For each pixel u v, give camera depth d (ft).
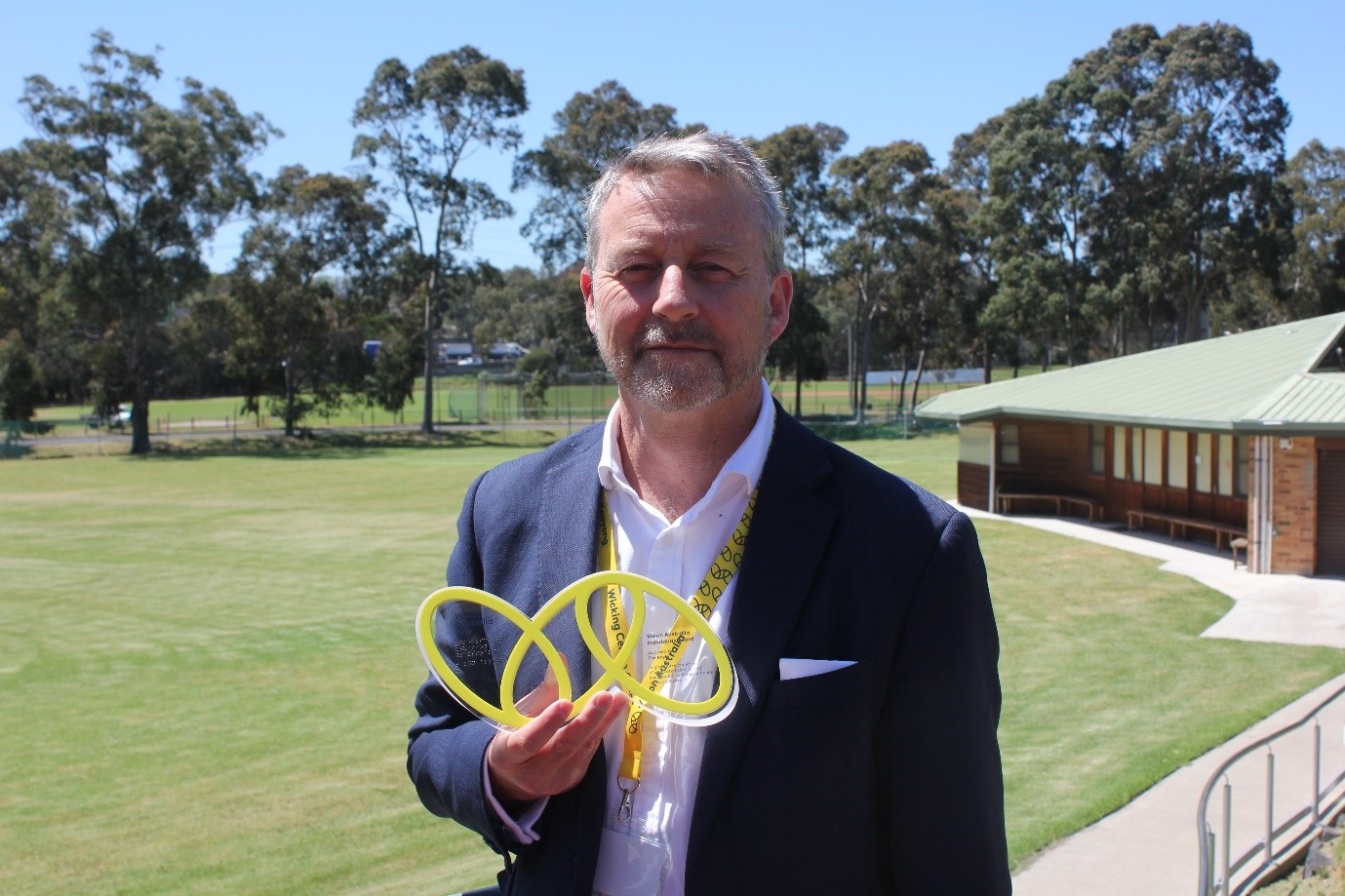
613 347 6.11
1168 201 179.32
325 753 30.63
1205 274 184.34
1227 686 33.60
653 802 5.81
